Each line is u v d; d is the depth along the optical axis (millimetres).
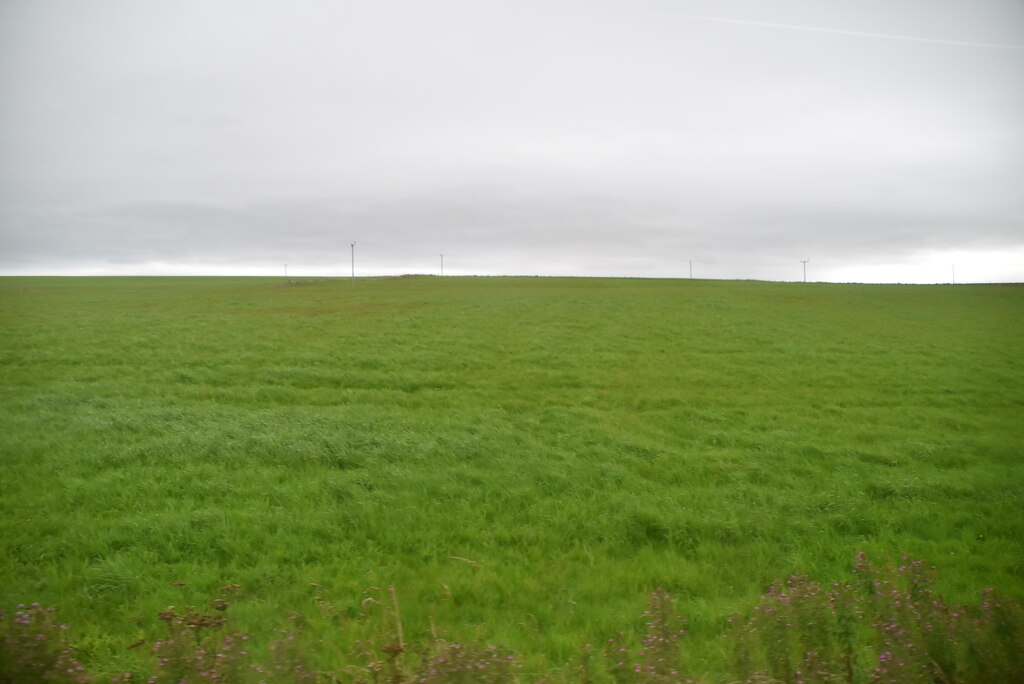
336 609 8008
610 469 14570
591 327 39688
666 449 16641
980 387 25672
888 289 67625
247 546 9969
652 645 5621
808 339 36625
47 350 29312
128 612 7926
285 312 46500
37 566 9203
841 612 6195
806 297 58594
